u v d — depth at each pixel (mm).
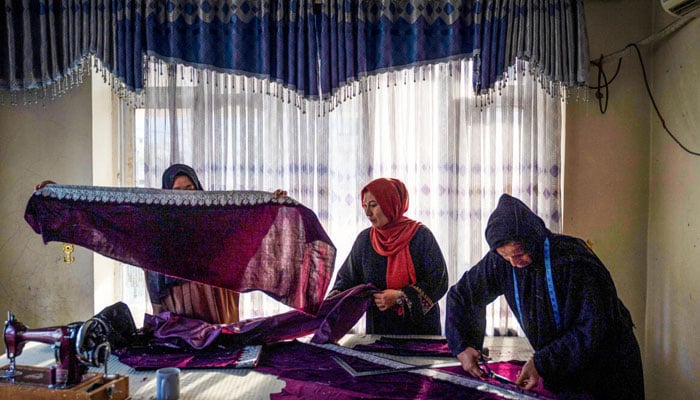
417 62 2930
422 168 3092
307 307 2402
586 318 1876
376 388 1940
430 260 2689
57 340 1783
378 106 3117
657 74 2908
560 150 3029
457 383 1985
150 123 3107
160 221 2402
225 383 2008
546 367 1883
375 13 2980
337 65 2955
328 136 3100
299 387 1948
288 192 3127
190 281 2459
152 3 2932
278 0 2945
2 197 3176
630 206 3018
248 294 3154
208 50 2967
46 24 2996
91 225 2389
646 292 3023
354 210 3131
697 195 2521
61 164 3154
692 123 2557
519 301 2051
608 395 1969
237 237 2420
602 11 3004
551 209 3014
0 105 3156
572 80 2908
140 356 2291
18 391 1755
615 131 3016
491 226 1970
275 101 3125
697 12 2416
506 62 2885
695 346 2529
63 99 3141
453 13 2898
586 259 1930
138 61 2938
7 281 3188
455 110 3059
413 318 2729
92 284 3160
